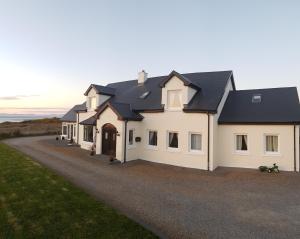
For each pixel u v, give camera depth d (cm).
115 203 884
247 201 941
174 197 977
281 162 1513
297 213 822
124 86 2655
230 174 1427
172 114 1731
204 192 1057
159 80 2325
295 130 1479
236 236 648
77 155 1959
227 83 1866
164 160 1758
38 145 2505
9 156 1667
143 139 1898
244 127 1605
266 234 663
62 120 3105
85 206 780
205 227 700
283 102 1664
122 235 602
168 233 656
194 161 1612
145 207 852
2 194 881
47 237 586
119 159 1775
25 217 693
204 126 1589
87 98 2538
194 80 1989
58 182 1050
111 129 1908
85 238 584
